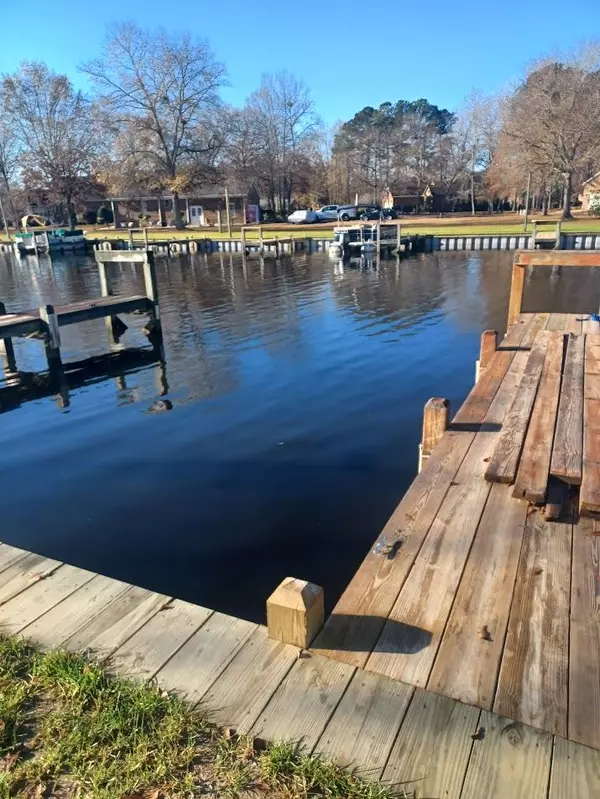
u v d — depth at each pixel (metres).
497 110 48.91
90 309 10.30
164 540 4.15
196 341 10.91
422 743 1.77
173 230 43.28
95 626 2.39
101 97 39.78
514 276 7.70
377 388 7.67
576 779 1.64
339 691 1.98
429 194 58.25
